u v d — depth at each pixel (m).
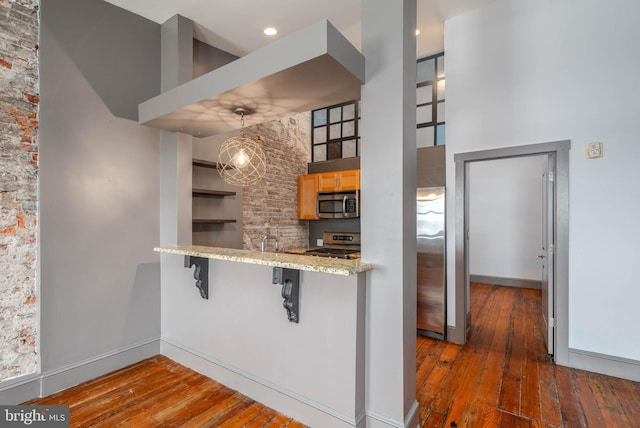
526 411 2.12
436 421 2.03
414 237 1.99
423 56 4.08
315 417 1.96
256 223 4.26
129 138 2.80
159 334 3.01
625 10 2.52
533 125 2.89
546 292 3.19
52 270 2.34
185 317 2.79
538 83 2.87
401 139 1.81
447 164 3.39
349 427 1.82
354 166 4.69
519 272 6.01
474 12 3.21
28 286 2.25
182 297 2.82
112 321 2.68
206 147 3.51
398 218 1.80
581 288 2.69
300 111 2.44
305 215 4.93
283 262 1.90
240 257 2.14
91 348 2.55
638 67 2.47
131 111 2.82
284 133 4.76
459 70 3.29
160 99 2.50
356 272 1.69
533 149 2.89
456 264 3.33
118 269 2.72
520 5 2.96
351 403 1.83
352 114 4.95
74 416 2.07
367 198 1.92
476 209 6.41
